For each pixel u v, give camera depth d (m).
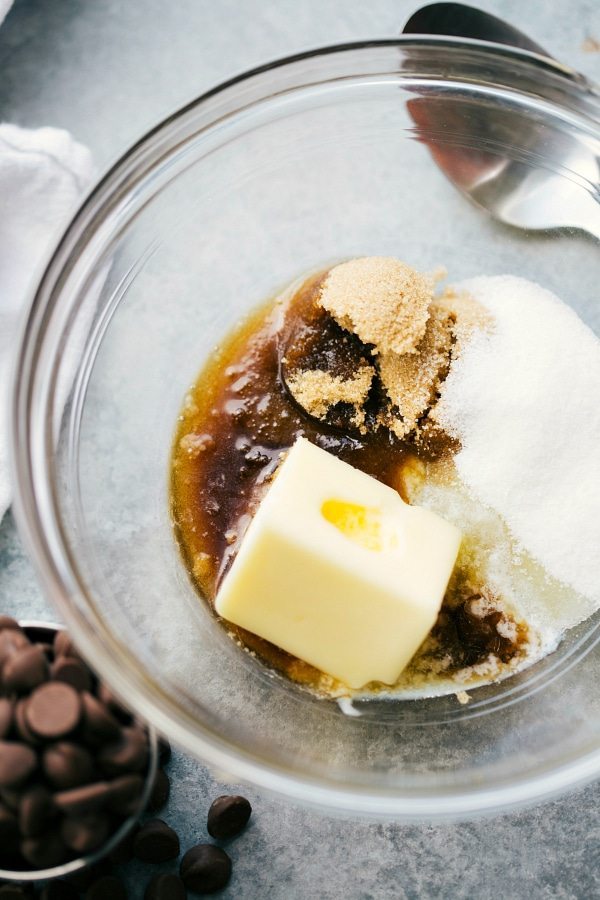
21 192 0.42
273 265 0.43
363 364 0.41
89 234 0.40
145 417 0.42
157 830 0.40
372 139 0.42
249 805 0.40
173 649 0.41
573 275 0.43
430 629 0.41
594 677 0.42
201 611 0.41
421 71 0.41
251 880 0.41
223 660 0.41
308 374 0.41
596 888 0.41
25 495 0.38
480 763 0.41
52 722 0.37
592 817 0.41
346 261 0.43
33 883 0.40
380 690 0.41
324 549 0.39
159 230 0.42
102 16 0.43
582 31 0.43
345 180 0.43
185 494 0.42
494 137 0.42
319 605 0.40
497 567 0.41
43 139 0.42
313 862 0.41
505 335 0.41
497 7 0.43
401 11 0.43
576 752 0.40
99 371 0.42
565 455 0.41
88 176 0.42
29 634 0.40
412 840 0.41
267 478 0.42
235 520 0.42
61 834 0.37
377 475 0.42
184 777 0.41
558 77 0.40
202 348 0.42
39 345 0.39
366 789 0.39
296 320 0.42
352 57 0.40
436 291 0.43
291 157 0.42
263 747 0.40
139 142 0.39
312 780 0.39
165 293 0.42
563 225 0.43
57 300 0.39
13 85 0.43
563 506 0.41
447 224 0.43
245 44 0.43
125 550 0.41
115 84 0.43
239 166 0.42
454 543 0.40
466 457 0.41
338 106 0.42
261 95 0.41
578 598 0.41
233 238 0.43
